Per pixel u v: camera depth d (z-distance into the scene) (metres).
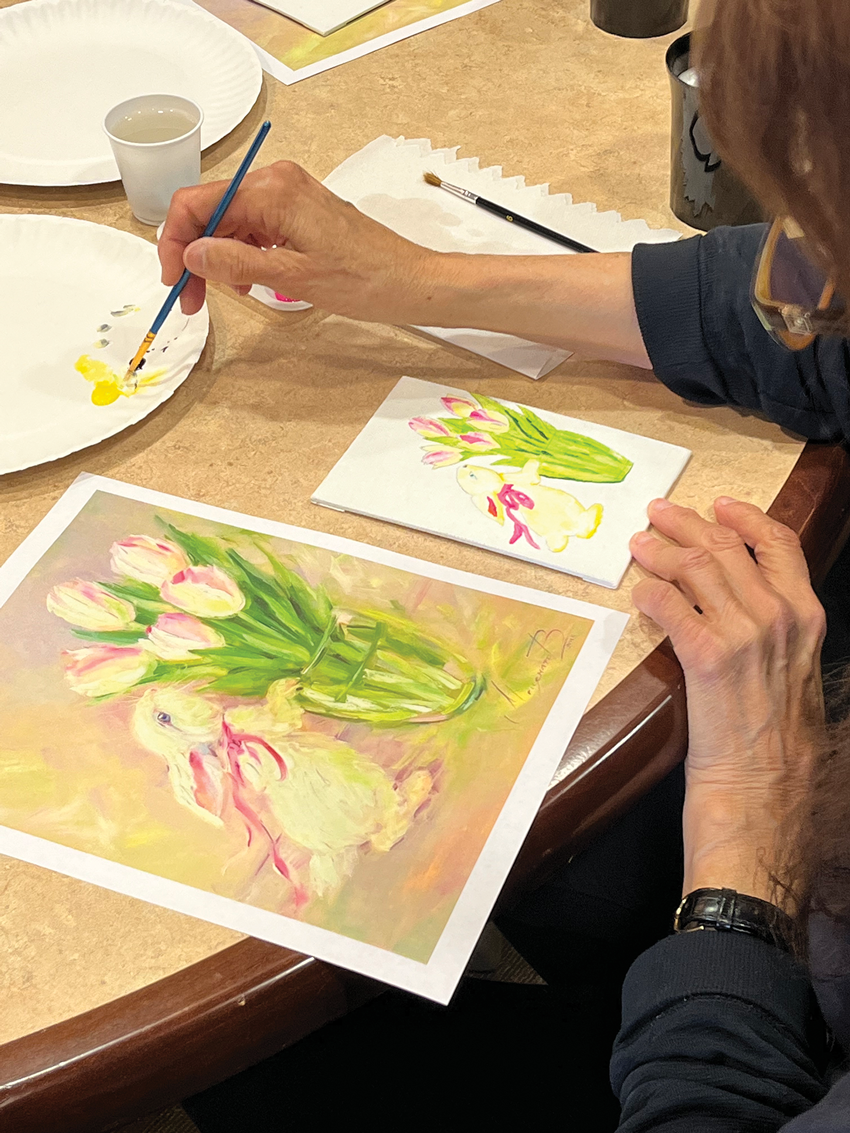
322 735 0.71
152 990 0.60
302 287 0.92
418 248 0.94
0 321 0.96
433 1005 0.94
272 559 0.81
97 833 0.66
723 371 0.90
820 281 0.75
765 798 0.72
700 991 0.67
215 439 0.89
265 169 0.92
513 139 1.14
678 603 0.75
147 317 0.96
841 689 0.77
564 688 0.73
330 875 0.65
